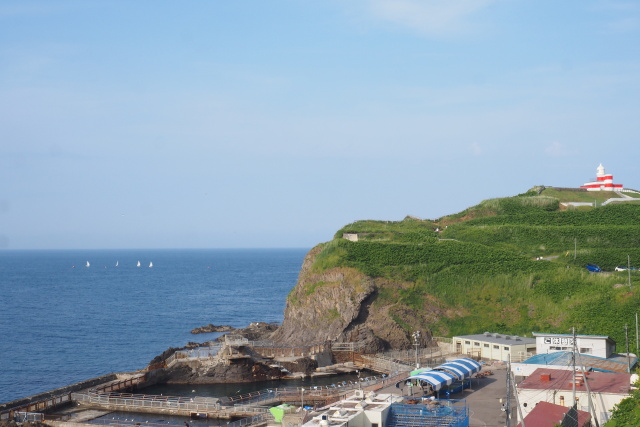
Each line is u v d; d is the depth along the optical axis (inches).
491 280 6358.3
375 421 2827.3
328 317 6058.1
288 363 5310.0
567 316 5629.9
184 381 5083.7
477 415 3312.0
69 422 3818.9
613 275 6151.6
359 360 5536.4
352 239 7706.7
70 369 5969.5
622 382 3420.3
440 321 6048.2
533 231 7844.5
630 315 5290.4
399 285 6318.9
